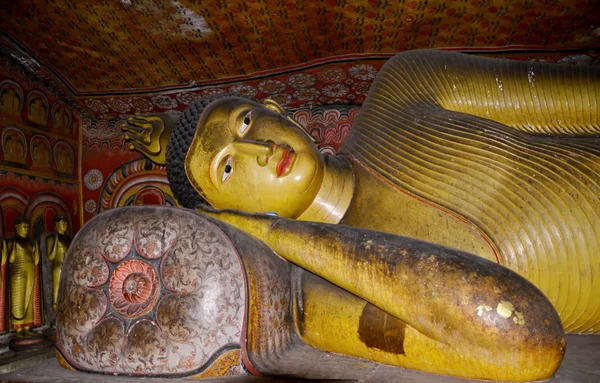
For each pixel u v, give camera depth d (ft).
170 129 14.94
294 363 10.38
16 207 18.06
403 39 17.06
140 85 19.98
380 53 17.63
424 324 8.75
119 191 21.52
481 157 11.87
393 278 8.87
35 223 18.93
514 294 8.30
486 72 13.57
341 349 10.96
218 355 9.52
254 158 12.44
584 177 11.09
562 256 10.68
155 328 9.61
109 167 21.72
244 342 9.70
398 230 11.79
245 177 12.47
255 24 16.70
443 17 15.99
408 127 12.99
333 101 20.36
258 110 13.06
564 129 12.93
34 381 9.84
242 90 19.93
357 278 9.30
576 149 11.65
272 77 19.12
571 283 10.65
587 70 13.01
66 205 20.72
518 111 13.11
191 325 9.50
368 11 15.92
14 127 18.26
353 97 20.07
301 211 12.84
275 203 12.51
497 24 16.15
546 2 15.14
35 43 17.89
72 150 21.47
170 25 16.93
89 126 22.09
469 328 8.28
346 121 20.24
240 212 11.97
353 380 9.16
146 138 14.98
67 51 18.35
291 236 10.46
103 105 21.21
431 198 11.80
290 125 12.86
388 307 9.10
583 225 10.71
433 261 8.75
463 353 8.59
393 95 13.93
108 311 10.00
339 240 9.77
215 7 16.01
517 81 13.20
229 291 9.74
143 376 9.68
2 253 15.60
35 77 19.29
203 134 13.00
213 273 9.75
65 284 10.55
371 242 9.48
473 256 9.02
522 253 10.83
